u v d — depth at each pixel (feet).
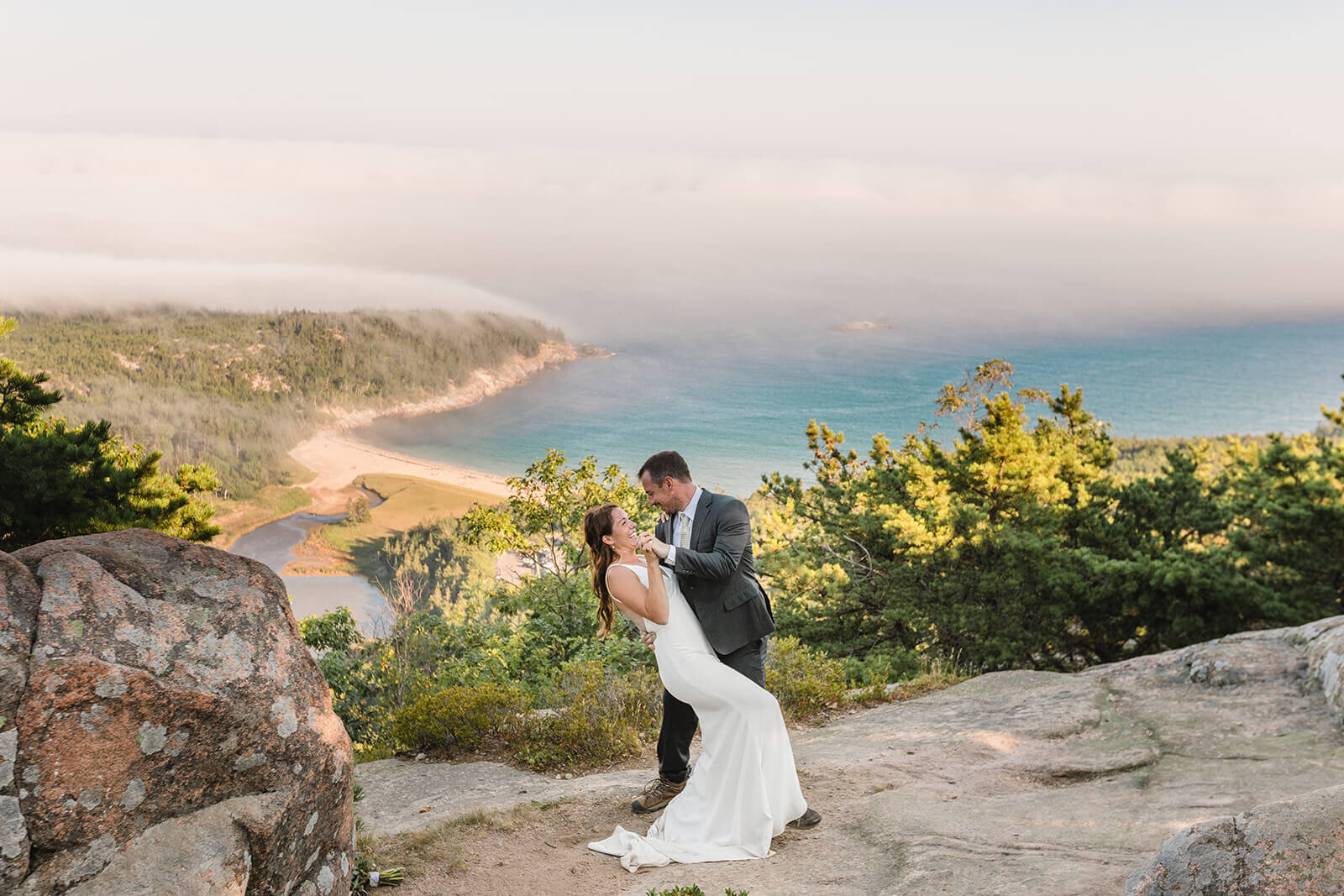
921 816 14.48
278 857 8.83
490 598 52.75
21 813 7.28
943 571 61.21
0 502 35.40
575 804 15.76
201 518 42.34
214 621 8.98
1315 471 55.06
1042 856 12.18
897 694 26.96
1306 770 16.16
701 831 13.83
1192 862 8.05
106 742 7.78
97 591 8.30
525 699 22.40
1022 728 20.81
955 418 97.14
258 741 8.82
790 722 24.47
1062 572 55.57
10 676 7.42
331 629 38.86
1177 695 21.81
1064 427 84.89
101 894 7.44
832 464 89.45
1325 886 7.18
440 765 19.83
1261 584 55.36
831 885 12.09
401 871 12.82
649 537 14.21
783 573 62.59
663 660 14.42
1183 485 65.16
